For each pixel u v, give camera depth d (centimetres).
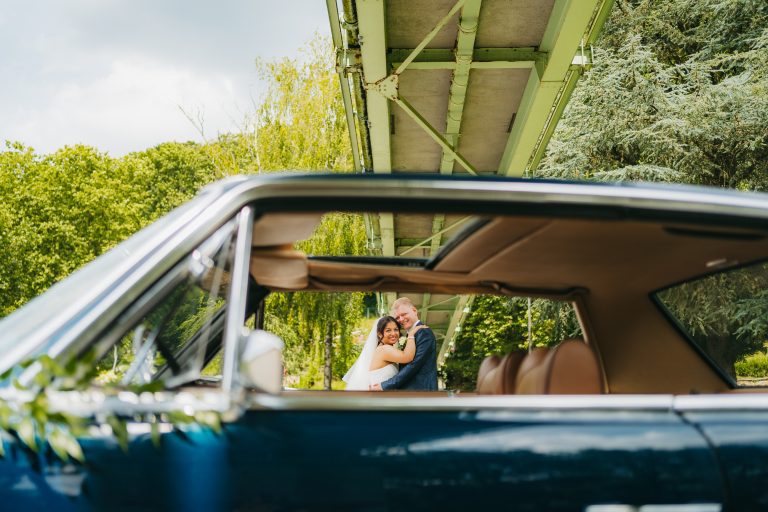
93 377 168
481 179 204
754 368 1076
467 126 1383
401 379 454
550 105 1166
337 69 1083
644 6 2308
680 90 1852
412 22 1053
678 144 1789
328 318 1034
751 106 1742
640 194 209
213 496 170
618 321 324
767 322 1101
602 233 253
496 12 1010
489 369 309
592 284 320
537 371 255
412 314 475
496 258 302
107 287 180
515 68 1138
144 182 5828
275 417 180
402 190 199
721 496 183
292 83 2291
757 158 1808
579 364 246
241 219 195
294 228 240
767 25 1981
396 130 1423
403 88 1241
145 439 172
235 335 182
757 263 260
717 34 2123
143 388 172
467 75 1141
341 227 1858
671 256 274
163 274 186
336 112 2305
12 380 168
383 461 176
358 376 512
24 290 4728
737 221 214
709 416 194
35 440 167
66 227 4834
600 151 1947
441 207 200
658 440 186
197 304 209
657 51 2359
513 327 1462
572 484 179
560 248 277
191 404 173
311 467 174
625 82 1919
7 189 4922
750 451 187
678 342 323
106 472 168
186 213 193
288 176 200
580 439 184
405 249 1622
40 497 165
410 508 173
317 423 180
